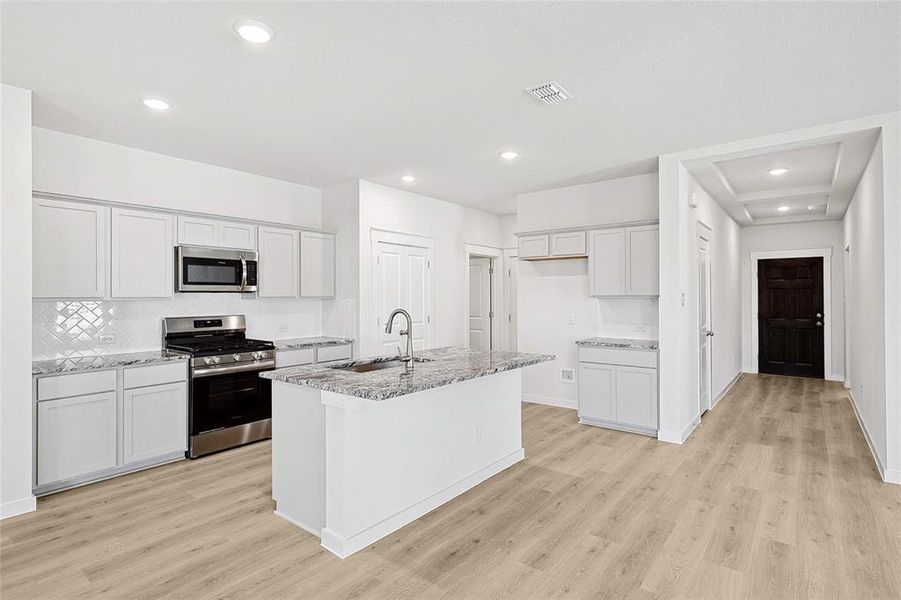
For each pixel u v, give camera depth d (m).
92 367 3.35
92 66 2.62
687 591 2.13
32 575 2.25
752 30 2.26
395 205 5.56
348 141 3.89
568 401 5.63
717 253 5.97
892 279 3.30
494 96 3.01
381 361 3.46
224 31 2.27
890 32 2.27
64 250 3.45
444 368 3.00
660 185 4.28
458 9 2.09
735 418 5.11
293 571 2.29
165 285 4.00
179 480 3.44
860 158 4.01
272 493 3.04
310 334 5.48
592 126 3.55
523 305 5.99
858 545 2.49
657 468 3.65
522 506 3.01
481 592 2.13
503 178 5.09
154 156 4.20
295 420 2.78
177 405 3.82
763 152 3.91
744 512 2.89
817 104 3.14
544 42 2.38
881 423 3.48
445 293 6.25
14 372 2.86
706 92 2.96
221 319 4.64
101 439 3.40
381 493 2.65
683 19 2.17
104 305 3.93
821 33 2.29
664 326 4.31
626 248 4.86
